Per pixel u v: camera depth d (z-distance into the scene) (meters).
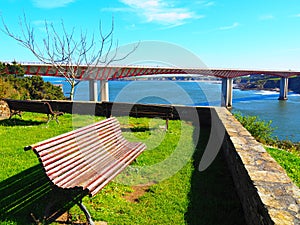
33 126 8.34
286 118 34.16
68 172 3.34
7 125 8.43
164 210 3.50
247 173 3.21
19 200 3.65
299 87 96.50
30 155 5.46
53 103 11.06
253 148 4.20
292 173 5.17
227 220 3.30
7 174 4.49
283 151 7.08
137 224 3.20
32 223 3.12
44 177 4.38
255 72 52.12
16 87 17.67
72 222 3.20
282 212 2.30
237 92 101.06
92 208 3.52
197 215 3.40
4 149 5.82
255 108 46.28
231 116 6.96
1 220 3.17
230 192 4.03
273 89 110.06
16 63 19.98
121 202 3.71
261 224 2.52
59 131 7.67
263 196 2.60
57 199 3.19
